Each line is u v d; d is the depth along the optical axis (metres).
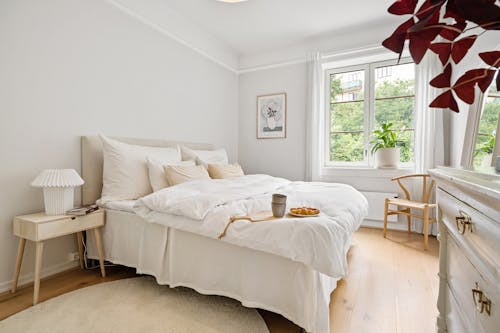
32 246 1.93
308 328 1.26
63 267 2.11
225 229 1.49
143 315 1.51
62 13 2.07
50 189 1.80
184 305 1.62
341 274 1.25
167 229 1.78
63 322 1.45
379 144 3.44
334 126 3.93
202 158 3.08
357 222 1.81
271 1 2.84
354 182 3.61
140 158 2.35
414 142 3.25
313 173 3.74
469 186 0.66
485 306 0.66
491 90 1.98
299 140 3.96
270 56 4.12
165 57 3.03
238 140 4.45
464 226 0.79
